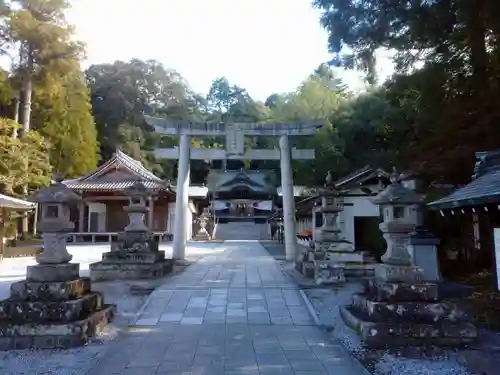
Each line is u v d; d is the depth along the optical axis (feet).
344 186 66.90
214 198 160.86
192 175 193.88
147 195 44.65
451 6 35.55
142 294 33.60
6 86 98.43
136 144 163.63
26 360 18.47
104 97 174.40
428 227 40.57
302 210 85.81
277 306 28.89
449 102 37.83
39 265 22.67
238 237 130.31
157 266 41.14
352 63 48.08
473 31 33.83
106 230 116.98
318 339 21.86
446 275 39.04
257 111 205.87
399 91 46.83
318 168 91.61
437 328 20.17
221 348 20.38
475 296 28.84
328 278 36.58
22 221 101.81
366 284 25.13
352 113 86.79
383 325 20.30
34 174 89.25
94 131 134.00
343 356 19.12
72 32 102.58
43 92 110.32
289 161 57.26
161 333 22.89
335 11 43.60
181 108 193.77
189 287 34.83
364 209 66.28
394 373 17.01
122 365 17.97
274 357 19.07
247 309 28.14
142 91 185.47
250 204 161.79
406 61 45.85
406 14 38.22
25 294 21.68
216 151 56.90
